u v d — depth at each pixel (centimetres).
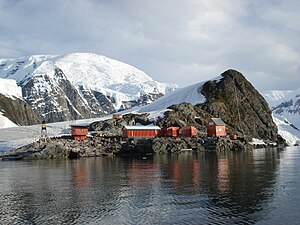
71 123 19088
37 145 12106
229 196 3966
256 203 3612
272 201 3684
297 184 4688
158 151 11856
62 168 7506
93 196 4178
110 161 9094
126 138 13825
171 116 16162
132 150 11912
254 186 4578
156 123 15675
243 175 5644
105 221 3125
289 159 8806
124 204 3722
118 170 6769
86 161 9325
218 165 7294
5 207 3725
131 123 16188
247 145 14538
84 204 3769
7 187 5028
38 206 3734
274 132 19825
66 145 11706
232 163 7731
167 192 4288
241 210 3350
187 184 4831
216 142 13325
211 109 18438
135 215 3281
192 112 17188
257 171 6172
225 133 15100
